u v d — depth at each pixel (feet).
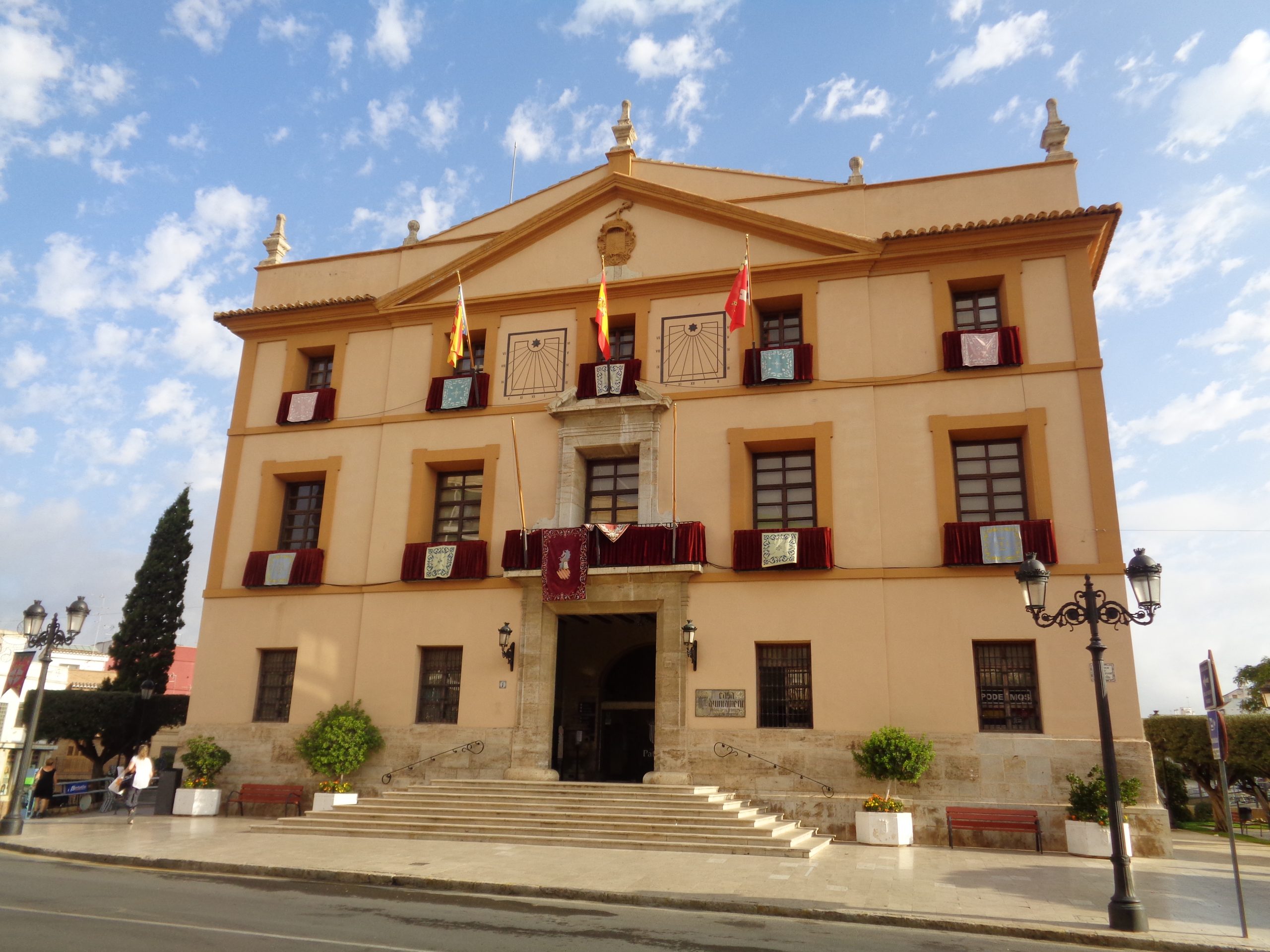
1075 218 62.69
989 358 62.28
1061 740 55.21
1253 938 31.45
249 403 79.25
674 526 64.08
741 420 66.64
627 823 53.11
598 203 74.84
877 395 64.54
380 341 77.87
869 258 66.69
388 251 80.84
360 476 74.33
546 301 73.72
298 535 76.74
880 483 62.75
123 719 91.76
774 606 62.08
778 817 56.75
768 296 68.80
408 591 69.87
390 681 68.23
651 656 77.87
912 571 60.39
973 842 54.13
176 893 36.06
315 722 67.36
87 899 33.73
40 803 68.23
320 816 57.77
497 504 70.13
